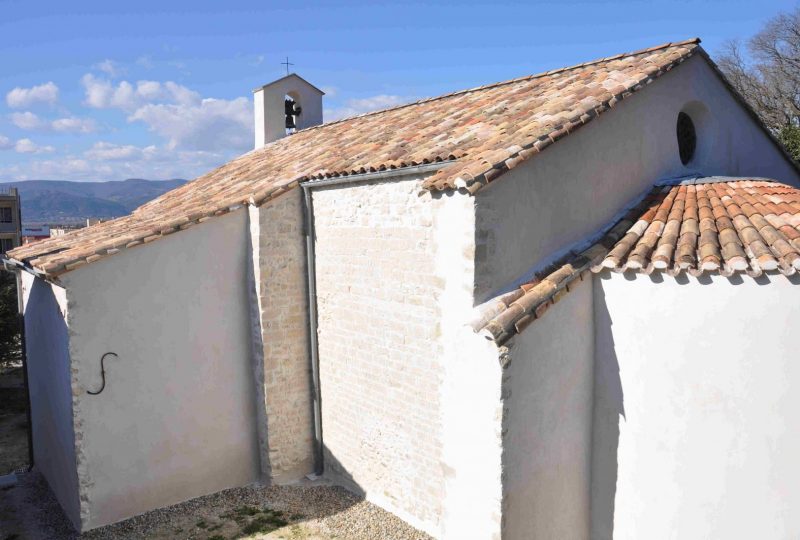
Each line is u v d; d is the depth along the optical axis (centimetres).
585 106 774
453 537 739
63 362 906
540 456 695
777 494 618
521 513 677
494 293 698
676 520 684
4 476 1169
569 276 705
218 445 998
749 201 766
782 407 609
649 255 702
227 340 999
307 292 1027
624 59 980
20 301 1245
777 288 604
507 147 701
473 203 674
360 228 909
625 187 857
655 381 692
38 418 1142
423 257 805
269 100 1688
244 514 920
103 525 895
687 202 803
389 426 891
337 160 977
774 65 3045
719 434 647
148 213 1255
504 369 643
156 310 930
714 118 1010
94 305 875
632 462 720
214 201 1057
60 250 986
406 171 801
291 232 1005
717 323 641
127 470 912
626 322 716
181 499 966
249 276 1004
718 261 638
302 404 1038
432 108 1141
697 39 927
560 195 765
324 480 1027
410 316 834
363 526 870
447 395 736
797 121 2909
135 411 916
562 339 709
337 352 980
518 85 1077
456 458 726
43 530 911
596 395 757
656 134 901
